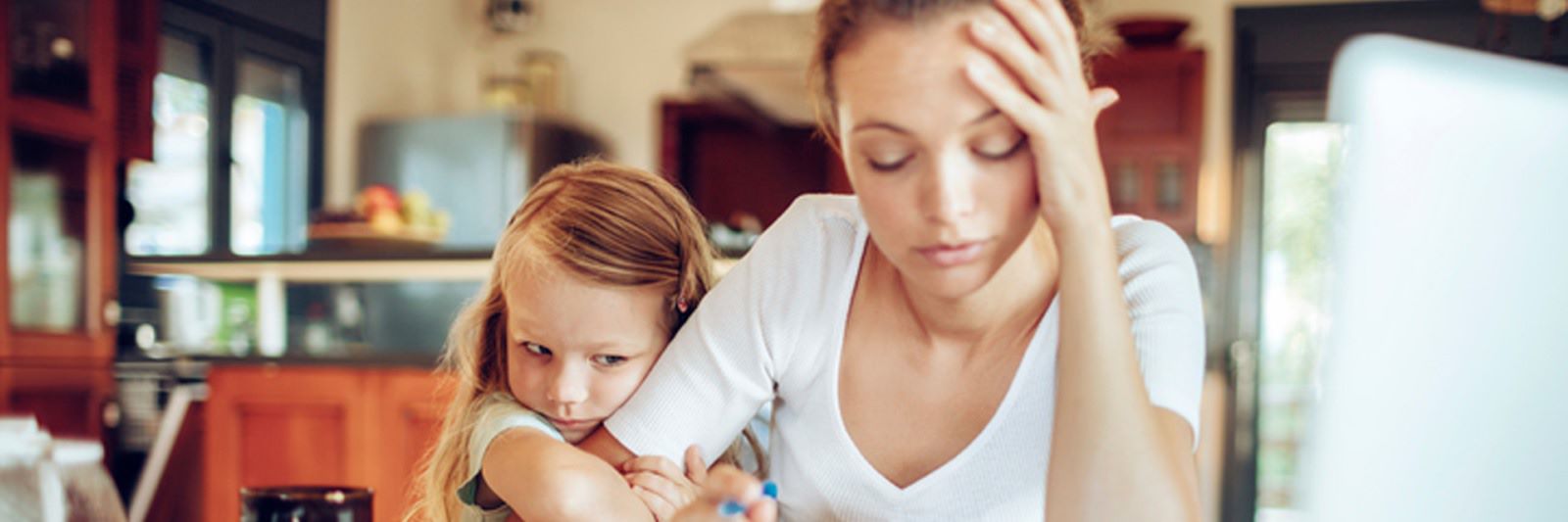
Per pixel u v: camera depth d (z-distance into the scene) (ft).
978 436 2.47
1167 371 2.34
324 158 17.30
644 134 19.53
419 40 19.42
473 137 17.69
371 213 12.78
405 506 9.45
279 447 10.03
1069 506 2.09
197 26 15.29
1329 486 1.93
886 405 2.56
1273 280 16.52
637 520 2.52
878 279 2.56
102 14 11.76
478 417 2.89
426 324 15.52
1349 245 1.96
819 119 2.17
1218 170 16.61
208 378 10.25
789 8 15.85
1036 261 2.41
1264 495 16.02
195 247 15.37
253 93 16.48
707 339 2.68
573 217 2.80
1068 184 1.97
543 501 2.48
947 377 2.51
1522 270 1.85
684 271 2.88
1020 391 2.44
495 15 19.89
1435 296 1.89
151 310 13.47
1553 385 1.82
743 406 2.71
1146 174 15.99
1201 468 15.79
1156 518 2.06
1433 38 15.96
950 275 1.96
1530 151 1.89
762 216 19.63
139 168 14.58
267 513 3.04
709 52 14.92
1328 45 16.39
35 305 11.03
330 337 14.42
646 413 2.71
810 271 2.62
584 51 19.86
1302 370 16.21
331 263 10.68
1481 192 1.91
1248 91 16.66
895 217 1.92
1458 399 1.89
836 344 2.58
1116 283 2.08
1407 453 1.92
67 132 11.39
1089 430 2.07
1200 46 16.81
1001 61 1.86
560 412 2.80
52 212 11.23
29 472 2.61
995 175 1.91
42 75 11.16
